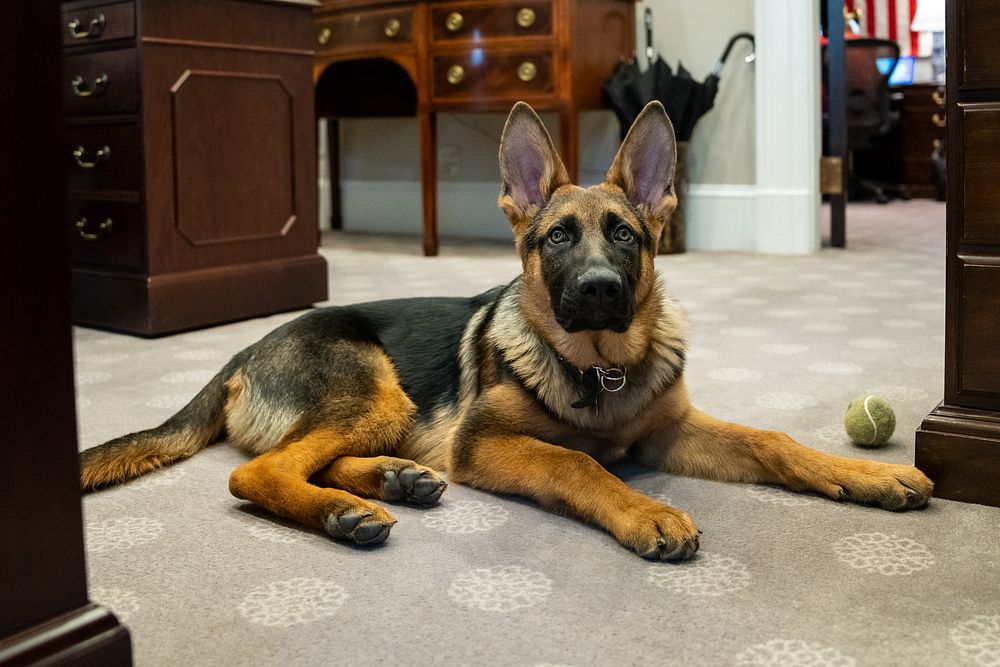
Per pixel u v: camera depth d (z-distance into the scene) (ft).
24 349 3.64
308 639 4.59
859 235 23.82
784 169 20.40
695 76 21.57
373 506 5.82
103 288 13.17
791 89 20.11
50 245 3.70
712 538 5.83
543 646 4.48
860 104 30.37
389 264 19.30
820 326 12.66
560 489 6.15
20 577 3.67
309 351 7.10
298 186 14.52
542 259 6.77
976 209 6.37
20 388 3.64
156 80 12.50
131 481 7.01
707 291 15.65
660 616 4.77
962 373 6.52
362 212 26.78
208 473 7.16
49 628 3.75
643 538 5.49
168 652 4.47
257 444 7.15
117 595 5.11
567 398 6.67
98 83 12.85
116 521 6.23
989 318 6.38
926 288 15.52
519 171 7.19
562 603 4.95
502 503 6.52
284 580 5.28
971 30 6.24
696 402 9.02
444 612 4.86
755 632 4.58
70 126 13.39
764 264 18.88
